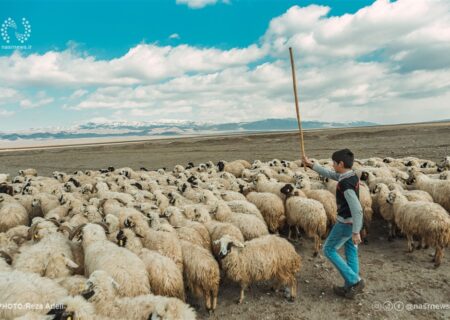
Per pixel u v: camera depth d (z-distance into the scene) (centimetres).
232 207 1048
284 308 692
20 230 955
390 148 3431
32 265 684
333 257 687
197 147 5897
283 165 2077
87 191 1525
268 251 708
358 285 690
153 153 5300
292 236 1092
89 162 4488
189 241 797
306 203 952
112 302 538
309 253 955
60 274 669
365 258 900
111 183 1647
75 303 493
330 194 1072
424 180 1206
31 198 1380
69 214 1116
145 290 607
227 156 3997
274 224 1062
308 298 723
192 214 978
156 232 787
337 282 783
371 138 4838
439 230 793
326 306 688
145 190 1534
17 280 571
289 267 712
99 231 827
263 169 1706
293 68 838
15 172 3725
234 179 1642
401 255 904
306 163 750
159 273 642
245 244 732
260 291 766
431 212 820
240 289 781
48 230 863
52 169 3888
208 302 692
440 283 748
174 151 5341
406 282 760
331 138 5372
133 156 4975
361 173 1359
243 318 668
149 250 712
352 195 625
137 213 887
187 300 745
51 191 1594
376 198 1082
